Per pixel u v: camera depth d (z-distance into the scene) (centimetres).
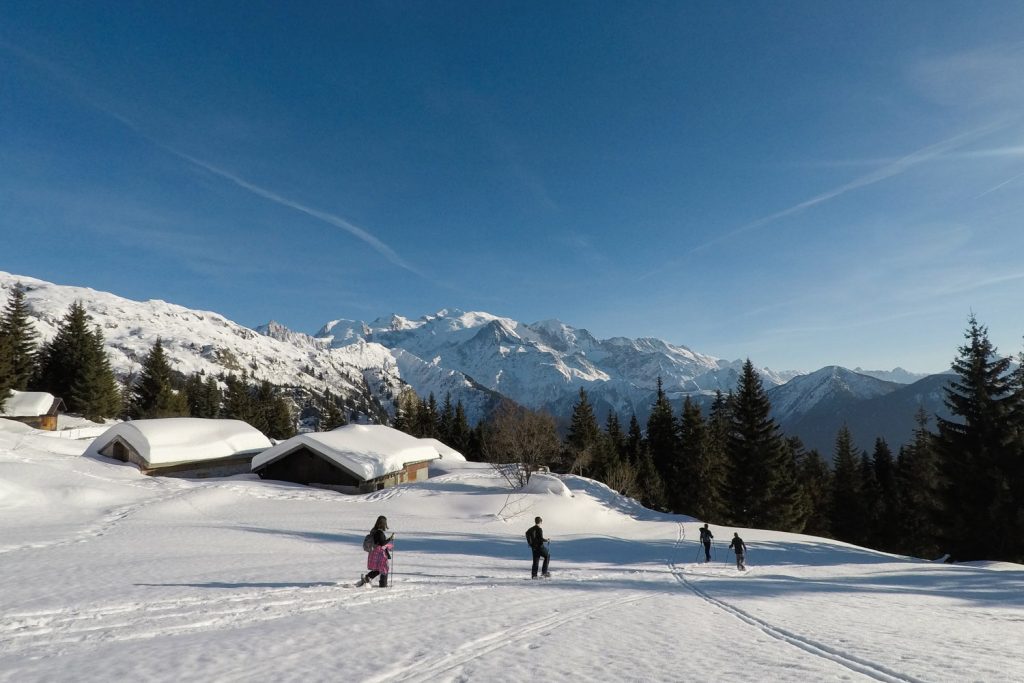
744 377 6397
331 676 668
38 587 1290
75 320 8019
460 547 2528
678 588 1689
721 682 628
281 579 1480
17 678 666
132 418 8600
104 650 811
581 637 915
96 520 2783
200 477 4938
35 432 5744
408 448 5562
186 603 1155
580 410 8469
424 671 697
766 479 6091
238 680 651
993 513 3803
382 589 1412
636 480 7412
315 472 4691
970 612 1326
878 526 7150
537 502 4291
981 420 4050
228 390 10744
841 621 1116
